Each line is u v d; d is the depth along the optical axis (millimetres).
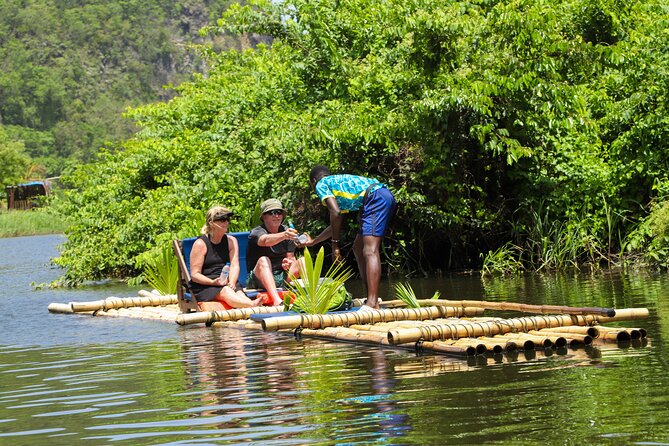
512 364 7039
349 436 5070
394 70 17703
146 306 13734
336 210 10625
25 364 8828
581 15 17438
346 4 19594
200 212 16625
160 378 7434
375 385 6484
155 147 21578
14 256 39000
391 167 17781
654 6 18953
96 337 10633
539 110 16344
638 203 16438
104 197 22297
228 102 20859
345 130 16438
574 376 6355
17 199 98000
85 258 20656
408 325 9305
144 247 20391
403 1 17500
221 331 10375
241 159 18656
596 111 17406
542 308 9594
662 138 16344
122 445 5285
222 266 11836
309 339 9266
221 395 6527
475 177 17609
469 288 13891
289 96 19500
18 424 6078
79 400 6762
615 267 15688
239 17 19203
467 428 5070
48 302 16094
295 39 19266
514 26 15961
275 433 5262
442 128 16438
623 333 7828
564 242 16641
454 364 7199
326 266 18516
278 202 11844
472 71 16156
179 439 5309
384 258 18344
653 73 16391
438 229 17750
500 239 17688
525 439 4781
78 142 197250
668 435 4688
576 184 16844
